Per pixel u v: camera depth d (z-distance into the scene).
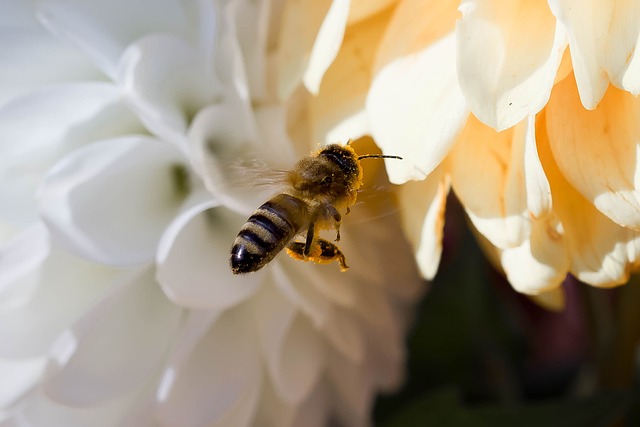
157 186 0.14
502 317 0.17
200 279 0.14
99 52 0.13
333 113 0.13
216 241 0.14
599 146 0.12
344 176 0.14
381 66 0.13
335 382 0.16
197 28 0.14
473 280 0.17
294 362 0.15
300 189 0.14
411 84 0.13
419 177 0.12
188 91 0.14
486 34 0.12
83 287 0.14
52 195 0.13
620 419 0.16
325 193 0.14
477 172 0.13
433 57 0.13
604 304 0.16
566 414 0.15
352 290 0.15
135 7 0.14
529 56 0.12
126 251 0.14
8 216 0.14
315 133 0.13
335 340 0.15
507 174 0.13
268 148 0.14
